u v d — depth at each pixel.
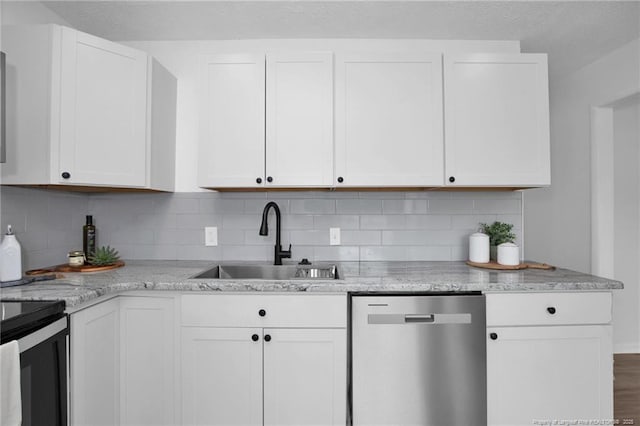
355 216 2.23
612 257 2.60
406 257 2.23
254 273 2.10
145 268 1.96
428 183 1.90
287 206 2.23
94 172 1.71
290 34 2.16
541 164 1.90
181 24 2.04
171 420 1.57
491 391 1.55
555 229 3.04
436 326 1.54
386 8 1.88
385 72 1.91
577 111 2.75
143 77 1.88
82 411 1.35
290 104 1.91
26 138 1.60
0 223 1.61
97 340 1.44
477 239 2.02
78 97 1.67
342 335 1.56
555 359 1.56
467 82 1.90
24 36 1.60
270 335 1.56
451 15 1.94
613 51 2.37
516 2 1.82
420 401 1.54
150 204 2.24
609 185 2.59
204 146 1.92
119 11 1.91
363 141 1.90
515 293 1.56
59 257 1.97
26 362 1.10
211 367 1.57
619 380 2.60
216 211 2.24
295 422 1.56
